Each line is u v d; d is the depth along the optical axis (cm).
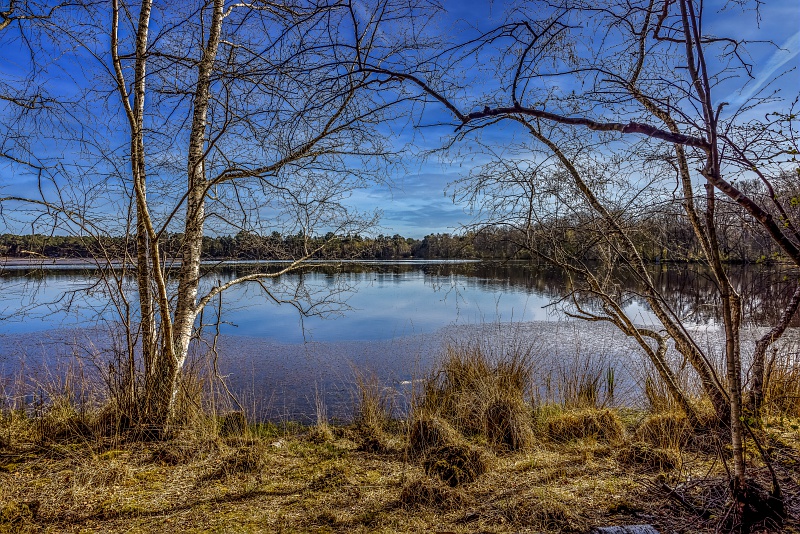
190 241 521
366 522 320
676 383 512
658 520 304
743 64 312
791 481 332
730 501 295
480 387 582
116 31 438
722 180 250
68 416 501
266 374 858
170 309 521
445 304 1886
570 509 323
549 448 471
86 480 380
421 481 354
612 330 1230
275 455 454
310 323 1493
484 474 392
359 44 306
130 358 490
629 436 480
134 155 448
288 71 287
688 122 262
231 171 481
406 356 1002
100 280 496
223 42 462
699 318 1173
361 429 543
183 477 396
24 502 346
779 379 554
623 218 454
